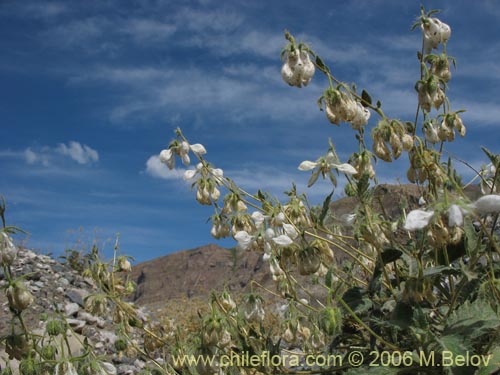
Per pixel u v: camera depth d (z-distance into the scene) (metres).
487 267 3.59
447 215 2.75
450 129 3.95
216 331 3.42
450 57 3.98
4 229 3.37
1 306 8.29
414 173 4.06
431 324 3.53
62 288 9.57
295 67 3.66
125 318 4.95
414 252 3.53
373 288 3.70
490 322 3.01
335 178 3.94
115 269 5.11
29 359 3.42
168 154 4.76
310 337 4.62
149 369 4.44
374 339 3.71
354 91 3.79
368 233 3.48
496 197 2.61
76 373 3.42
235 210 4.52
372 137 3.71
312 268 3.81
